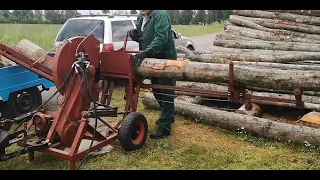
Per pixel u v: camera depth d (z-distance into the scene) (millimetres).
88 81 4816
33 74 6555
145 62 5289
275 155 4949
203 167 4691
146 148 5258
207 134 5801
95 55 5156
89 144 4902
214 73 4977
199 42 19359
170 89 5262
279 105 6227
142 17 5582
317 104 6020
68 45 4730
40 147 4465
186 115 6461
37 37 15414
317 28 9898
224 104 7117
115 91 8695
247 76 4797
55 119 4656
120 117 6730
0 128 4469
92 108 4766
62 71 4691
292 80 4613
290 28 10203
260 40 9516
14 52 5258
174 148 5266
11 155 4199
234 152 5109
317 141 5039
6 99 6098
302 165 4680
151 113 6945
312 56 7418
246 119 5637
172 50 5566
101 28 8367
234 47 9422
